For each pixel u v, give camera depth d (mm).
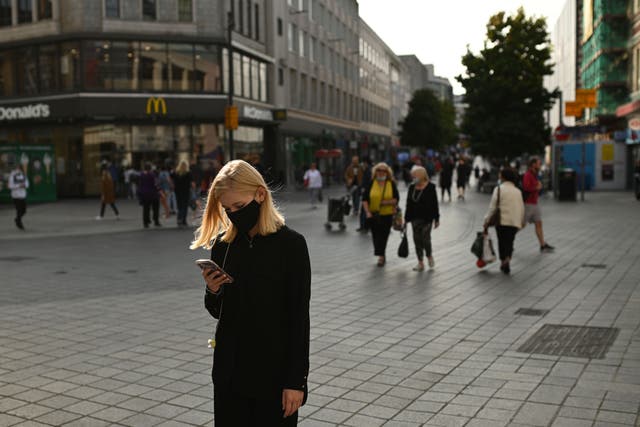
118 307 7863
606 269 10094
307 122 48188
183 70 32719
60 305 8008
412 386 4926
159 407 4562
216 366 2672
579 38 58188
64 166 32562
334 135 53500
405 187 40312
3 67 33406
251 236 2697
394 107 90000
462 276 9797
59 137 32594
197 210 23406
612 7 40688
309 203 27766
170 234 16531
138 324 7000
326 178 47469
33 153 29078
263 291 2639
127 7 31562
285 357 2662
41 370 5414
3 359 5742
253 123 37719
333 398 4691
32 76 32594
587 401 4500
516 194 9883
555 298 8047
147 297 8469
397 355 5750
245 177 2631
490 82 37094
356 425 4191
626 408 4355
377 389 4871
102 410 4504
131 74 31703
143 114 31625
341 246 13781
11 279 9938
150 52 32000
